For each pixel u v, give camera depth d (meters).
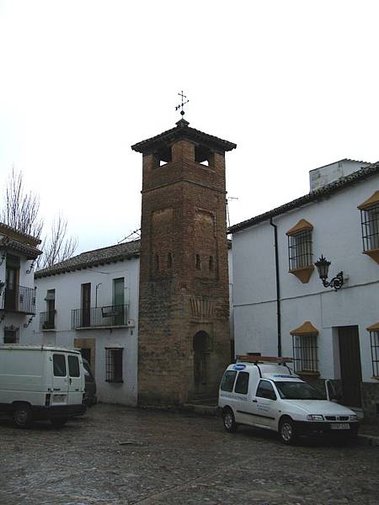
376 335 15.17
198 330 22.73
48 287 31.00
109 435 14.02
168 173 23.83
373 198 15.37
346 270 16.44
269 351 19.59
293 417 12.48
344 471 9.61
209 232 24.02
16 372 15.65
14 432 14.41
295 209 18.89
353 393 16.16
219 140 24.59
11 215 34.00
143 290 24.00
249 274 21.06
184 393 21.59
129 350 24.75
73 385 16.05
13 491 7.98
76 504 7.29
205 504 7.36
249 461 10.43
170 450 11.60
